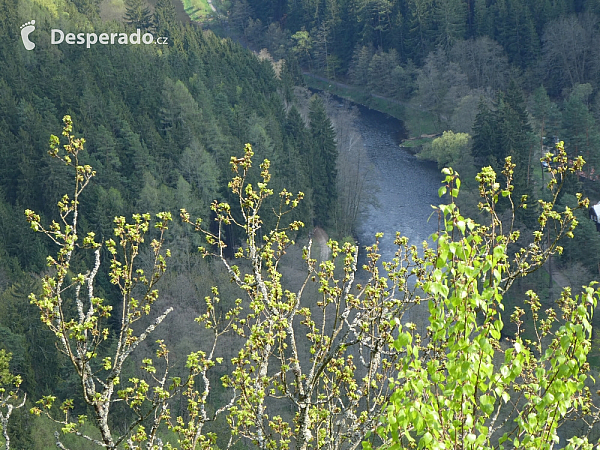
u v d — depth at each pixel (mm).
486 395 7945
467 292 8133
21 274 66812
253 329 10320
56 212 81062
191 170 89188
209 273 67562
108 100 101000
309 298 55969
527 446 8289
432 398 8211
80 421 10328
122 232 10359
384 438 8500
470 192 85438
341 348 10070
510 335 63000
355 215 89500
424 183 97188
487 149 90312
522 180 74688
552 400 8352
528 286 66625
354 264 11312
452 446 8172
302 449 10234
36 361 53375
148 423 41344
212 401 47562
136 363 51938
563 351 8438
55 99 98688
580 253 69125
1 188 84562
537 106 98375
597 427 30203
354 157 98312
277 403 39000
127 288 10297
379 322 10414
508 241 9547
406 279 10914
